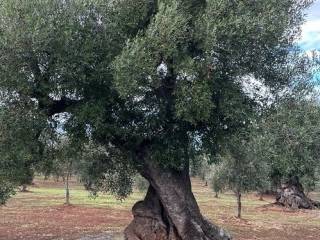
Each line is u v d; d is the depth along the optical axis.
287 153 16.23
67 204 45.06
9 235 27.00
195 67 13.84
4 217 36.03
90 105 14.84
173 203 16.80
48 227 30.48
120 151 18.00
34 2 13.27
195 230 16.83
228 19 13.58
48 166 16.67
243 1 14.02
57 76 14.38
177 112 14.23
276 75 16.42
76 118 15.09
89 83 14.73
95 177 20.25
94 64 14.52
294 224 35.22
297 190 50.38
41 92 14.70
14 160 14.80
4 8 13.32
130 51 13.05
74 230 28.94
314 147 17.00
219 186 42.62
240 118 15.28
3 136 14.30
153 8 14.74
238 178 36.84
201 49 14.13
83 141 16.09
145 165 16.89
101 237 24.61
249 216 40.34
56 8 13.62
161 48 13.30
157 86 14.48
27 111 14.56
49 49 13.72
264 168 36.28
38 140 15.45
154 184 17.02
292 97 16.55
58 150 16.67
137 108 16.16
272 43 14.75
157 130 16.30
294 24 15.41
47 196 58.62
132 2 14.43
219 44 13.94
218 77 14.77
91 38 14.18
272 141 16.20
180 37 13.43
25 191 65.19
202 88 13.96
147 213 17.91
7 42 13.18
